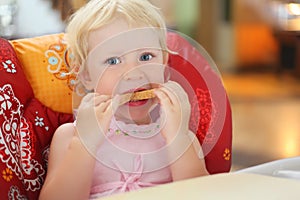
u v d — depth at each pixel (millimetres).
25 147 1052
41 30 2209
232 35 6625
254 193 657
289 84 5383
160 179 1033
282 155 2910
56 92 1129
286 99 4625
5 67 1068
